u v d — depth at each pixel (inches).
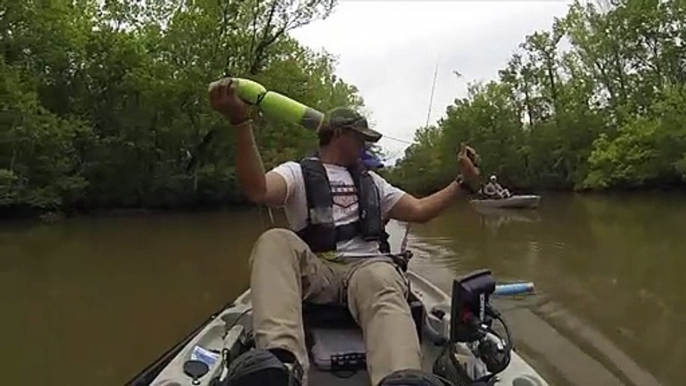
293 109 121.5
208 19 1033.5
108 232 704.4
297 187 125.3
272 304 106.2
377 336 104.3
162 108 1019.3
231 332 148.9
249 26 1081.4
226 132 1040.2
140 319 310.8
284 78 1083.3
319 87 1285.7
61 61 954.1
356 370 112.4
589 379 222.4
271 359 89.2
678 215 762.2
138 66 1000.9
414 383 86.4
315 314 121.3
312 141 996.6
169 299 352.5
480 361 113.3
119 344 271.7
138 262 481.4
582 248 492.1
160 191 1024.2
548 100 1937.7
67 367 244.7
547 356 242.2
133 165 1016.9
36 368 244.1
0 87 812.6
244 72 1077.1
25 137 821.2
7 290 378.9
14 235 678.5
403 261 132.0
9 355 258.1
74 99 988.6
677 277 371.2
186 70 1024.2
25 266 466.0
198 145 1048.2
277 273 110.5
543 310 304.3
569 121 1713.8
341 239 125.3
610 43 1705.2
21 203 837.2
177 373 127.0
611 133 1576.0
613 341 259.6
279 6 1091.3
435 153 1644.9
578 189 1567.4
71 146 911.7
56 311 327.6
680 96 1332.4
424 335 136.6
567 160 1713.8
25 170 839.7
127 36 1007.0
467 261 446.0
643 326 278.1
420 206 133.6
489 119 1905.8
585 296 331.6
